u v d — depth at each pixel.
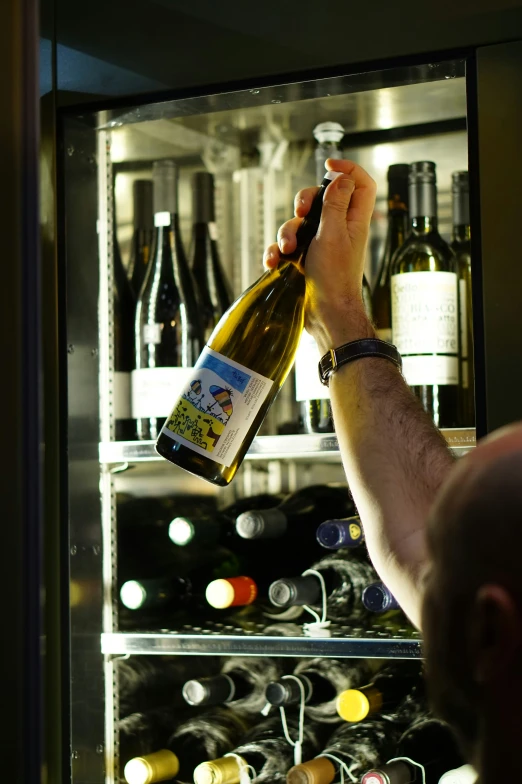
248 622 1.47
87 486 1.37
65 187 1.35
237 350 1.29
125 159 1.60
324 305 1.07
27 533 0.50
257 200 1.63
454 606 0.39
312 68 1.21
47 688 1.30
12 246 0.51
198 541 1.54
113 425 1.43
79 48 1.32
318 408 1.46
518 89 1.12
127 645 1.34
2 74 0.51
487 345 1.12
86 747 1.33
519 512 0.38
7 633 0.50
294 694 1.36
